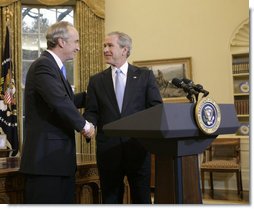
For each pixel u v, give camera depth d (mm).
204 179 5910
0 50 5973
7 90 5660
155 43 6367
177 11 6289
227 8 6016
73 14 6672
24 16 6555
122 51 2209
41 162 1890
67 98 1916
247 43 5867
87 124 1933
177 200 1477
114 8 6582
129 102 2150
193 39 6172
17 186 2053
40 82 1913
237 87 5988
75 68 6484
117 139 2104
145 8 6449
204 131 1446
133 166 2098
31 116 1990
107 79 2230
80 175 2402
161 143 1516
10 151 5078
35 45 6602
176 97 6148
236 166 5141
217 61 6020
